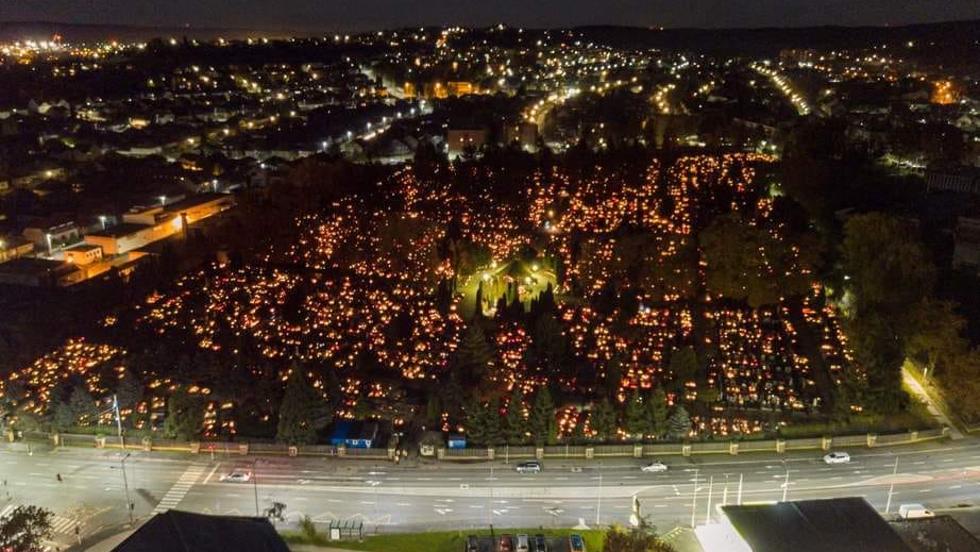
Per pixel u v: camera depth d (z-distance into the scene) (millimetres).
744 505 85750
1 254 186125
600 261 149750
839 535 80312
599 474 102688
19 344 131750
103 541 89312
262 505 96250
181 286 153750
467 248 156875
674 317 139500
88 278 168000
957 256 163375
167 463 105625
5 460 106375
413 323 134500
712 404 117875
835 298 150250
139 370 122188
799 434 110812
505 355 124562
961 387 112688
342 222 174250
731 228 142250
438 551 87438
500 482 101250
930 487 98625
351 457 107000
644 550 80500
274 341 129375
